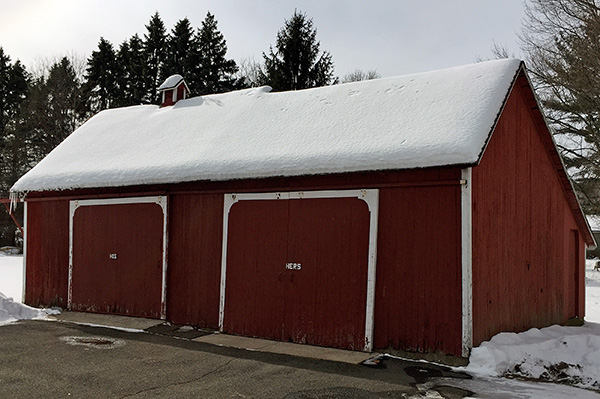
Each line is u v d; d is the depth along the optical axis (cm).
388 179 746
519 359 676
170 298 957
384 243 745
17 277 1719
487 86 794
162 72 3844
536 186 952
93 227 1073
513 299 825
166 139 1079
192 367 644
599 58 2041
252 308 851
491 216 756
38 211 1163
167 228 968
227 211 895
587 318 1266
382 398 533
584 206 2300
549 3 2288
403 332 716
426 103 821
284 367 649
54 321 960
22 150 3619
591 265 2734
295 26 3400
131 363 659
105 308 1038
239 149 906
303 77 3381
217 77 3841
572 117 2266
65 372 609
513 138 860
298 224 820
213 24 3956
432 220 710
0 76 4175
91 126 1312
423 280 709
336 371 634
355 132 816
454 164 669
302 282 806
